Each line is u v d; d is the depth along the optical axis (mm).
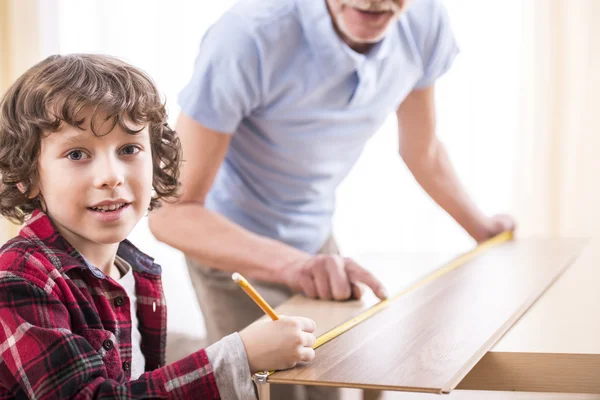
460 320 963
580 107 2340
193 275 1485
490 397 1904
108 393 748
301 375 762
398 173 2512
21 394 800
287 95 1318
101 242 832
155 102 888
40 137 824
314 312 1060
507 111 2410
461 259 1431
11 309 771
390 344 857
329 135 1392
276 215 1460
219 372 784
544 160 2385
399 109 1600
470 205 1696
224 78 1260
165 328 1005
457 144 2449
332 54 1286
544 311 1043
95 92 816
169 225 1318
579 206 2363
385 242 2533
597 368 810
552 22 2348
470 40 2414
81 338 780
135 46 2502
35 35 2404
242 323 1426
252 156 1413
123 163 841
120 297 903
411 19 1422
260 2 1293
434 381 711
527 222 2410
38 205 890
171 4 2490
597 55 2316
